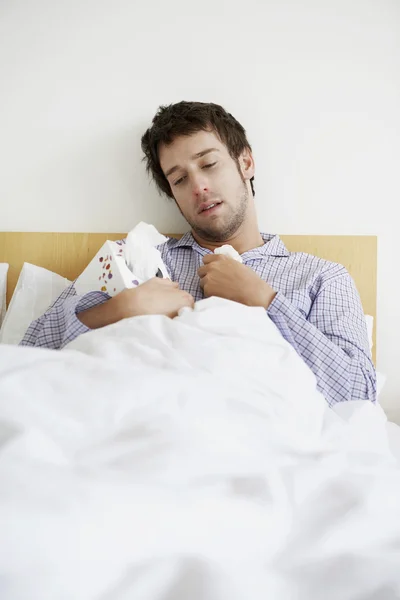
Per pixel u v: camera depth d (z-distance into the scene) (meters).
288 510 0.53
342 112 1.49
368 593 0.45
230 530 0.48
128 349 0.66
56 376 0.54
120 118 1.45
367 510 0.53
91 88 1.45
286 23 1.48
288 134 1.48
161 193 1.44
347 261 1.44
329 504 0.55
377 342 1.49
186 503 0.47
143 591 0.42
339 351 0.96
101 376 0.55
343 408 0.83
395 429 1.06
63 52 1.44
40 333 0.94
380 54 1.50
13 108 1.43
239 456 0.57
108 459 0.51
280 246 1.31
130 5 1.45
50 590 0.38
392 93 1.50
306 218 1.48
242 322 0.76
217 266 1.02
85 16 1.45
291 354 0.74
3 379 0.51
